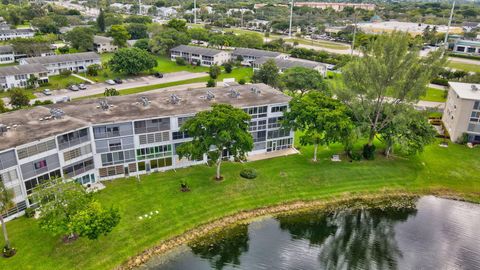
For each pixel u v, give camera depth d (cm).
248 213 5572
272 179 6328
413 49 6650
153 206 5462
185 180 6144
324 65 12862
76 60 13588
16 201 5031
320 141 6694
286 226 5416
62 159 5469
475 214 5859
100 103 6631
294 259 4838
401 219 5703
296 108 6706
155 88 11744
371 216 5744
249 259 4756
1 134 5212
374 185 6419
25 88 11356
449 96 8738
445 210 5931
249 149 6003
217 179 6216
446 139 8162
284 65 13062
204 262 4631
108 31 19400
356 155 7131
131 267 4441
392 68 6575
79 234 4378
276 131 7200
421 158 7288
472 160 7262
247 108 6725
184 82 12544
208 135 5838
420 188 6431
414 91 6556
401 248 5128
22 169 5003
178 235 5016
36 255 4434
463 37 19788
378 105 6969
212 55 14712
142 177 6231
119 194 5706
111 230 4609
